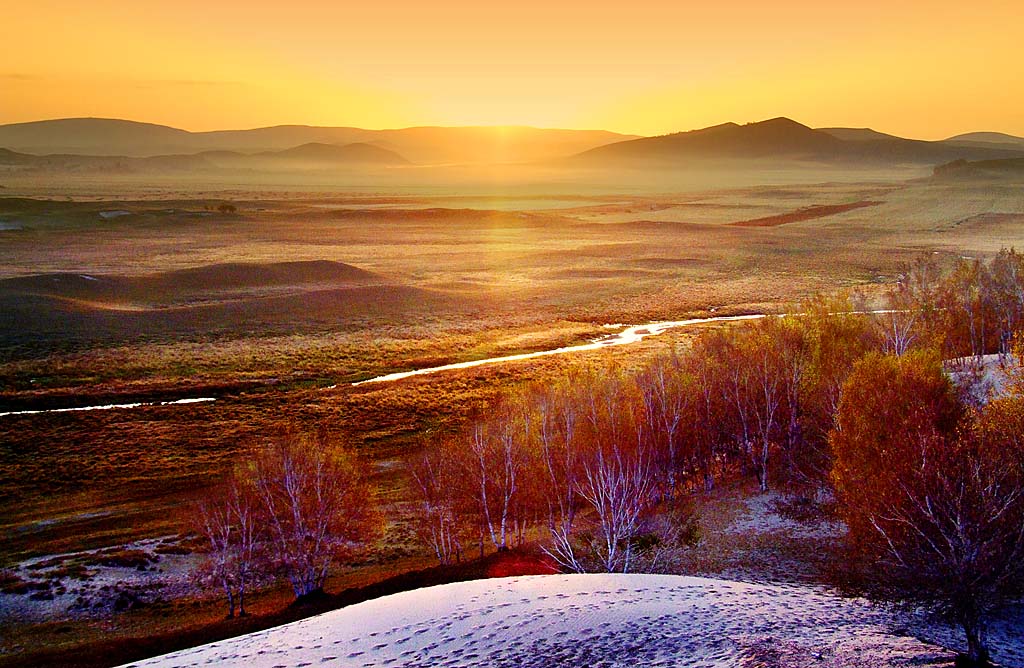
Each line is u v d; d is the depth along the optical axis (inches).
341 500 1462.8
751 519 1508.4
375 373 2947.8
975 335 2285.9
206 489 1878.7
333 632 858.1
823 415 1643.7
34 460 2036.2
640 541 1424.7
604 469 1440.7
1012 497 796.6
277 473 1459.2
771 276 5162.4
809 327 1943.9
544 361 3080.7
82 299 4001.0
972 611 766.5
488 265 5753.0
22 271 4881.9
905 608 860.0
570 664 685.9
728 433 1785.2
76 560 1520.7
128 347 3154.5
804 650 695.1
